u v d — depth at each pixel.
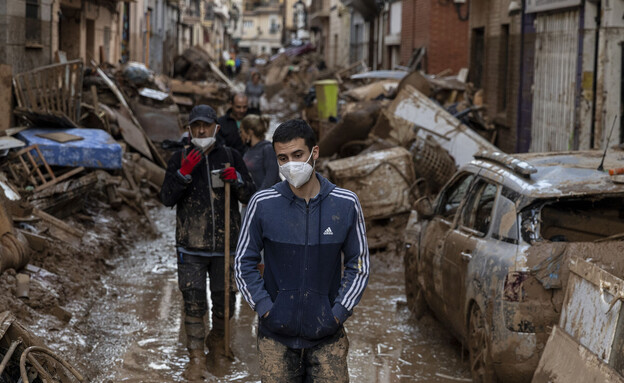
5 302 6.29
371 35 39.91
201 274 6.16
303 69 43.25
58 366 4.55
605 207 6.05
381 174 10.49
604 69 11.57
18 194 8.37
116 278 8.87
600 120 11.76
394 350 6.75
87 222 10.07
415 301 7.58
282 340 4.03
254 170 7.32
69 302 7.29
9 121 11.27
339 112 20.72
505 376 5.09
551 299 4.98
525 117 15.05
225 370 6.20
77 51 19.98
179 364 6.31
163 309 7.79
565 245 5.00
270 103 40.09
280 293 3.98
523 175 5.62
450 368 6.33
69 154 9.95
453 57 24.70
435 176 12.29
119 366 6.16
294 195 3.99
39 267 7.60
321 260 3.97
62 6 18.75
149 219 11.48
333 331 3.99
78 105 12.70
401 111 13.28
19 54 12.81
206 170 6.11
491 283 5.25
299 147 3.93
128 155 13.29
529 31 14.80
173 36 47.75
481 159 6.77
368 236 10.49
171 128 16.28
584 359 4.27
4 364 4.09
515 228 5.29
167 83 24.56
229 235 6.12
